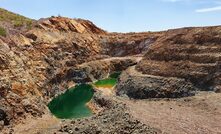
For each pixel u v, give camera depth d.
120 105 61.41
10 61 62.81
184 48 81.75
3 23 90.62
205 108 57.53
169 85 72.38
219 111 54.66
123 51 123.56
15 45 77.50
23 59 72.81
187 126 46.91
